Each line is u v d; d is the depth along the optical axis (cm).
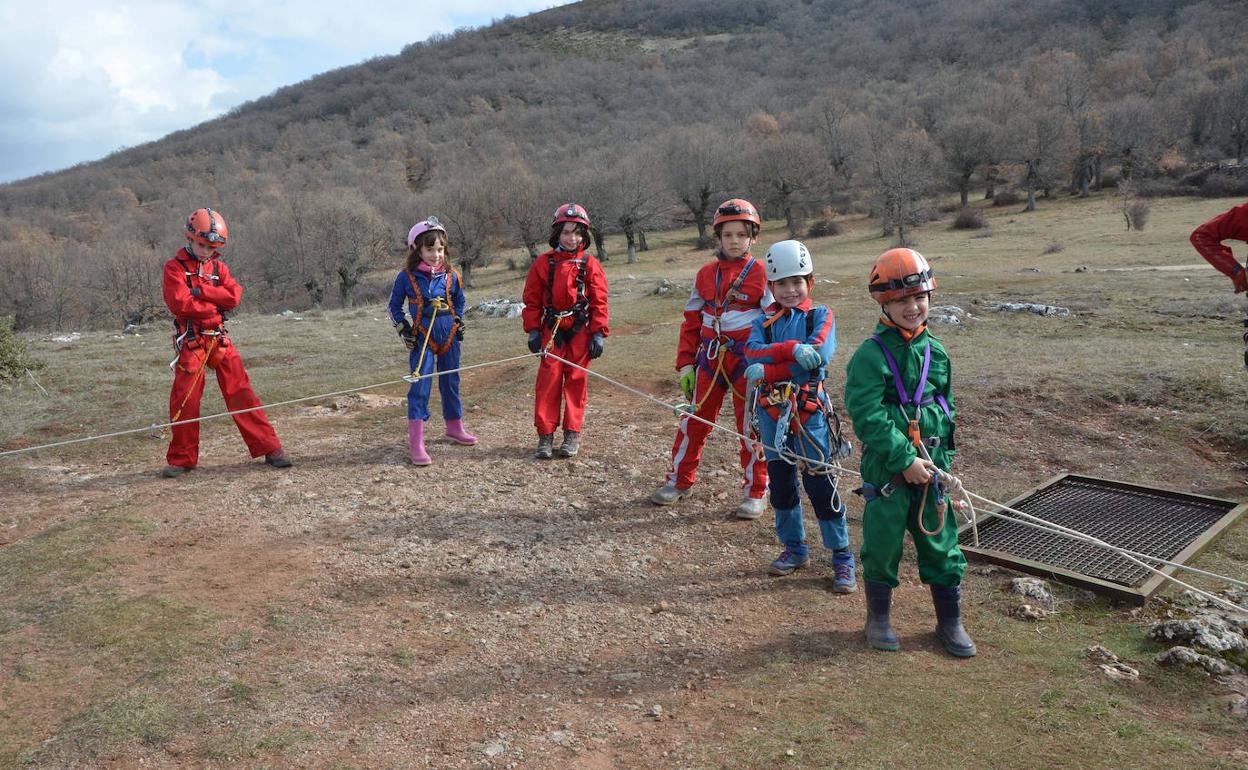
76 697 353
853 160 9612
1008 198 7838
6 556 506
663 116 16775
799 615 436
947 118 9825
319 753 316
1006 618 422
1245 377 776
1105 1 18425
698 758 312
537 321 692
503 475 662
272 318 2120
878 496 382
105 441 788
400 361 1202
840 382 856
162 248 7662
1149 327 1175
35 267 5969
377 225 6250
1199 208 5994
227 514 578
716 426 520
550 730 334
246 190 12938
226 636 404
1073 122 8269
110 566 486
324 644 400
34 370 1056
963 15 19850
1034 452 675
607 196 7119
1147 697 344
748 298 557
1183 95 9306
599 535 548
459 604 449
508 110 19550
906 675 366
